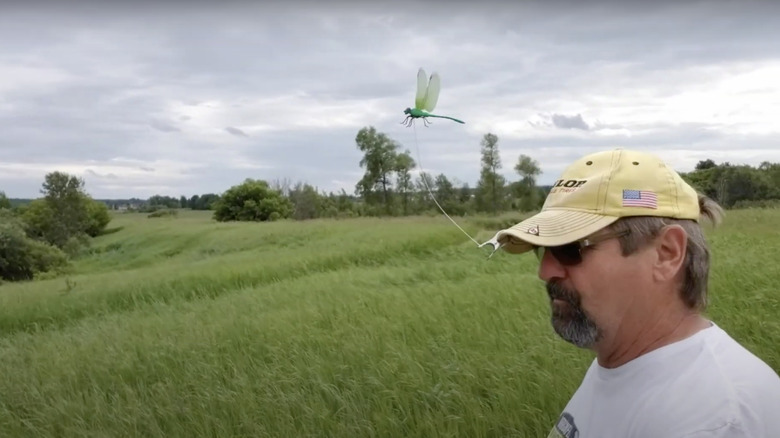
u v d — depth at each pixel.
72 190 60.88
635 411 1.58
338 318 8.95
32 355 9.50
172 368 7.70
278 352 7.48
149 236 53.22
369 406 5.59
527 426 4.92
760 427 1.38
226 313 10.94
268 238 34.75
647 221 1.61
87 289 17.38
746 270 8.77
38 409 6.90
